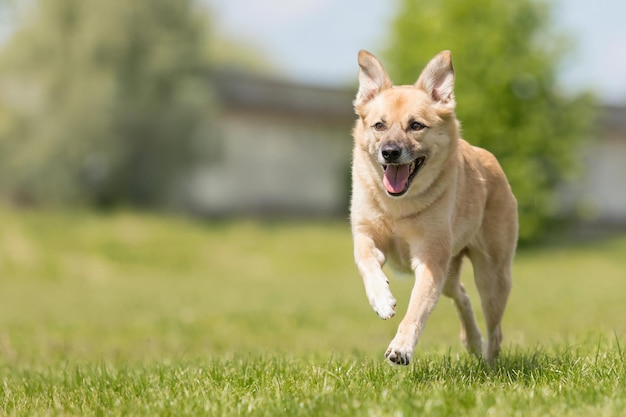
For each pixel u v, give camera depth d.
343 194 30.78
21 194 28.66
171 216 28.03
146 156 28.56
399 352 4.72
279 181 30.88
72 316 12.02
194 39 29.55
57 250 22.00
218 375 5.13
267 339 9.20
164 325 10.69
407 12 25.25
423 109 5.38
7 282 19.33
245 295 15.30
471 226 5.75
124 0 28.22
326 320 10.91
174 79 28.58
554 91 24.70
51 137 27.56
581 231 29.83
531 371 4.88
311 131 31.05
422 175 5.29
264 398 4.31
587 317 9.65
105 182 28.38
